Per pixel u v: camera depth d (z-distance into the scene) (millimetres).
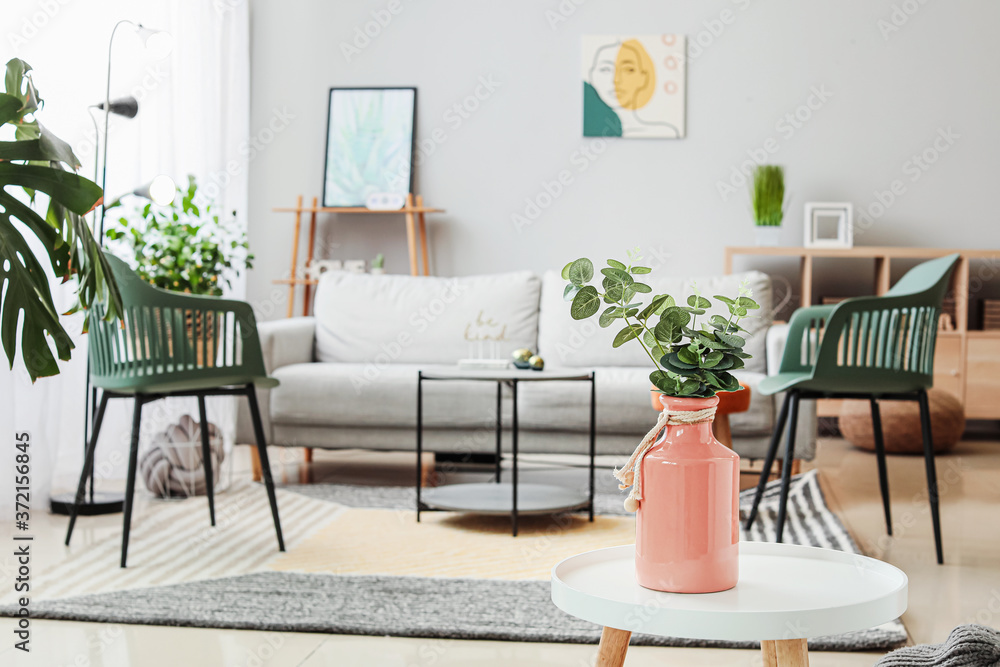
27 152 1571
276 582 2072
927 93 4594
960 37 4574
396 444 3391
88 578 2098
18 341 2709
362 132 4762
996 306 4406
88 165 3121
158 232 3199
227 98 4473
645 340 1004
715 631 842
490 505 2646
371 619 1799
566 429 3273
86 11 3135
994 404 4234
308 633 1753
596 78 4695
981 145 4586
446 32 4762
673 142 4684
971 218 4602
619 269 988
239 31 4609
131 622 1799
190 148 3988
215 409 3615
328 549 2398
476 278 4008
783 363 2793
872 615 870
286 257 4863
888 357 2391
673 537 925
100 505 2844
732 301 978
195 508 2936
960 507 2939
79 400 3197
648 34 4672
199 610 1852
